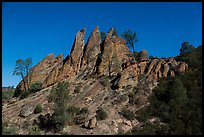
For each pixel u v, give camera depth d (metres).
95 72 82.56
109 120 59.84
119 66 82.44
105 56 84.62
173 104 61.62
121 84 72.19
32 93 83.38
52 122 58.59
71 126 58.69
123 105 65.44
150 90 69.50
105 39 91.00
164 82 71.44
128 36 99.69
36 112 65.12
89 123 57.22
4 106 75.75
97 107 65.12
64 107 60.38
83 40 92.44
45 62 94.88
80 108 65.06
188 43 85.44
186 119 56.44
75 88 75.56
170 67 75.44
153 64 77.81
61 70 86.31
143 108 63.31
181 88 64.06
